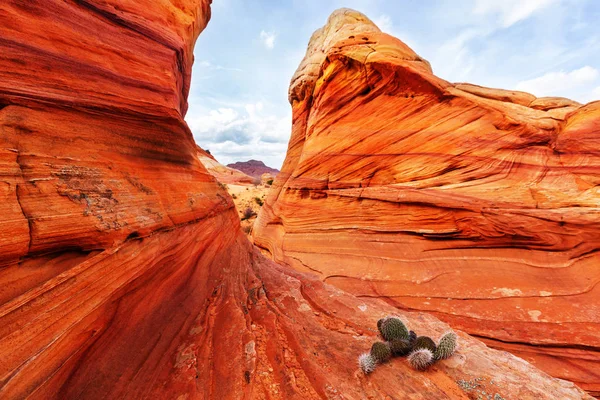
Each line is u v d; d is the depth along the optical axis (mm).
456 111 11773
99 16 5117
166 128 6426
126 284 3898
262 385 3471
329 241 12906
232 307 5324
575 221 8031
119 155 4805
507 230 8750
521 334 6438
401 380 3600
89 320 3201
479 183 10367
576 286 7453
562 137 10133
